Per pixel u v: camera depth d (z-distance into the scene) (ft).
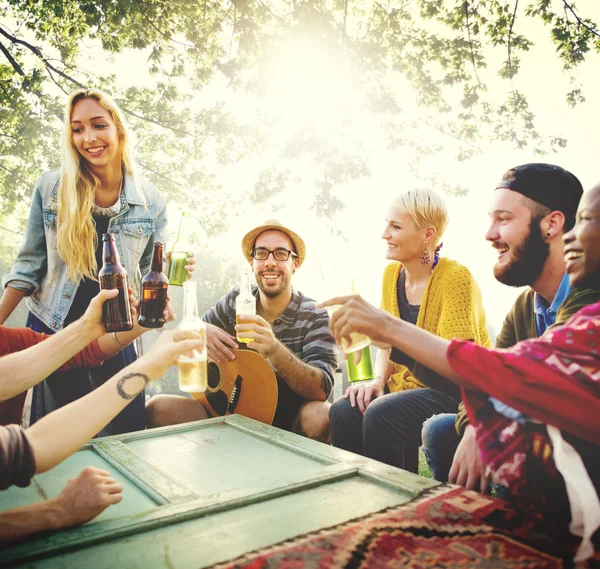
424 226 7.77
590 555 3.40
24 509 3.82
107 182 9.04
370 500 4.46
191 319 5.62
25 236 9.04
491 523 3.90
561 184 5.32
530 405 3.83
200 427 7.52
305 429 8.93
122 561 3.48
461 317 6.98
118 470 5.52
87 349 7.35
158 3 28.71
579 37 26.50
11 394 4.85
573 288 4.34
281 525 3.99
